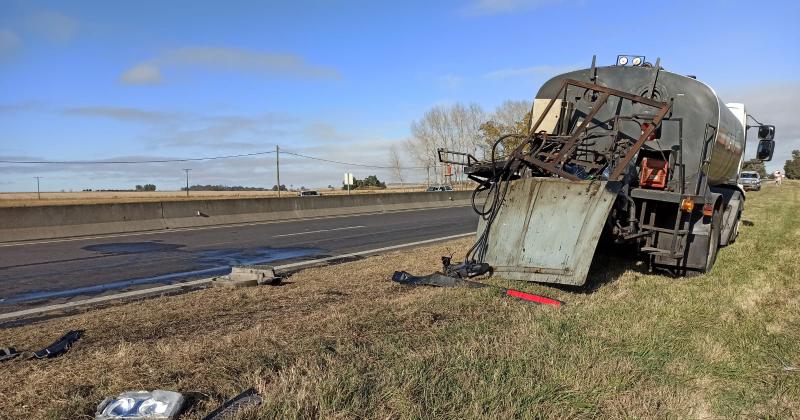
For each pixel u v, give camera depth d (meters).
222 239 14.23
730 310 5.72
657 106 7.22
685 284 7.16
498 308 5.65
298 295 6.67
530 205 7.02
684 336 4.76
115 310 6.02
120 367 3.98
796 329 5.05
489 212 7.42
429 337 4.64
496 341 4.48
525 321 5.11
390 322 5.14
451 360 3.98
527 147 7.87
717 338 4.72
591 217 6.50
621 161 6.92
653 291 6.66
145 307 6.11
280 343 4.50
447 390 3.51
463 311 5.55
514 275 6.74
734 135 9.78
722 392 3.68
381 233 15.48
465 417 3.18
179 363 4.02
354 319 5.23
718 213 8.73
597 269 8.09
